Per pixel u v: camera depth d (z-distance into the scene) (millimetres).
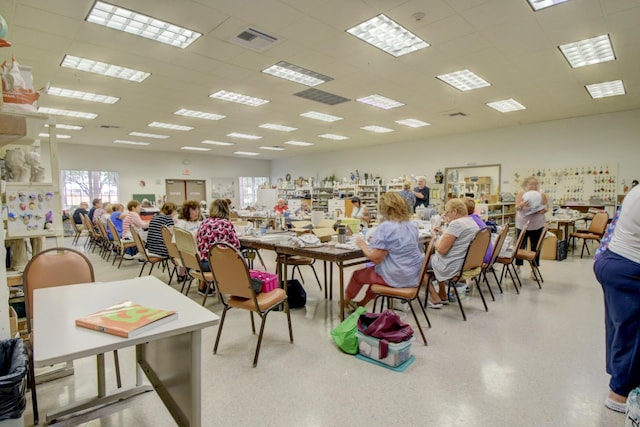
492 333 2764
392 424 1689
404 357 2289
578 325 2924
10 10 3158
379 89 5695
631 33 3775
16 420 1108
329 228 3895
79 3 3086
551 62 4578
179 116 7367
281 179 15289
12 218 2154
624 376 1726
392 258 2684
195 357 1264
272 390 1986
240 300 2412
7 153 2215
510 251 4043
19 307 2400
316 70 4836
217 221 3377
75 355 1015
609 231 1807
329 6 3209
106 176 11562
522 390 1969
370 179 11383
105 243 6926
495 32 3750
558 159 7961
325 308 3436
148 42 3895
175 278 4773
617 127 7203
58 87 5363
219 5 3170
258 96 6047
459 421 1705
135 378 2174
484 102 6480
